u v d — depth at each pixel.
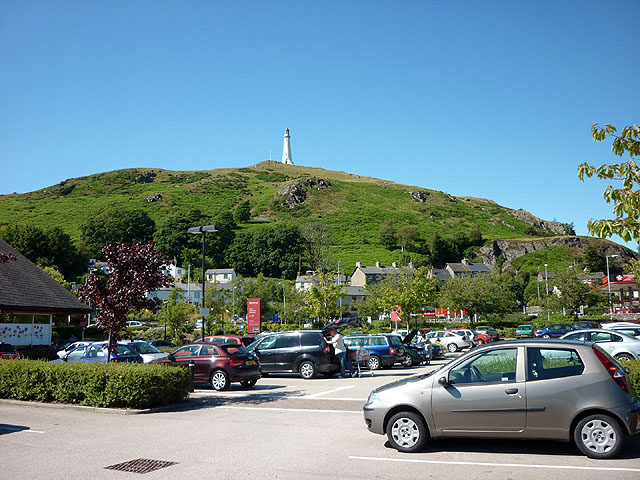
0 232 90.94
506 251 147.75
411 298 48.66
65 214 158.38
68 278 93.31
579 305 57.28
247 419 11.27
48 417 11.79
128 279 15.22
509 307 57.88
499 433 7.57
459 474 6.69
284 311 65.12
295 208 171.75
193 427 10.42
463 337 37.50
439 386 7.91
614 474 6.51
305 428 10.11
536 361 7.68
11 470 7.26
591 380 7.33
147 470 7.20
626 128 10.17
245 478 6.75
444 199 198.75
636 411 7.17
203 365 17.27
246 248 126.25
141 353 21.48
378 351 23.72
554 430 7.36
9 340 26.53
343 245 143.38
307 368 20.39
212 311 53.09
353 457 7.74
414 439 7.94
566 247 146.12
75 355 20.50
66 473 7.09
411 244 142.62
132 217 132.62
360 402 13.51
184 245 126.75
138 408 12.51
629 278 63.22
